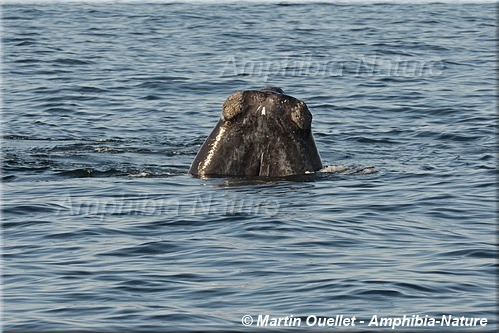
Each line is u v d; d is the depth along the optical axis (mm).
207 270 41750
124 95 94750
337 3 185875
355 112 86312
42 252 44469
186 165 61844
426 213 50719
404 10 174875
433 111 85938
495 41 135625
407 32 144250
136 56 119188
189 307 37562
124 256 43781
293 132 55938
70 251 44562
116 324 35812
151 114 85625
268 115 55406
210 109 88250
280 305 37719
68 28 145375
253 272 41406
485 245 45062
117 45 128625
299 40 134375
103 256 43812
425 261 42875
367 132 76812
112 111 87000
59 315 36750
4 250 44812
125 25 149500
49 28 145125
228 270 41656
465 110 85875
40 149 68000
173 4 180250
